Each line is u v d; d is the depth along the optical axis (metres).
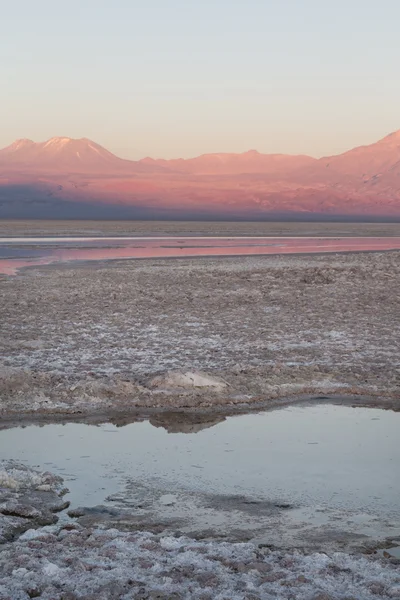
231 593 5.64
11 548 6.63
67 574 6.00
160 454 9.91
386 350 16.72
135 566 6.21
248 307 23.41
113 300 24.94
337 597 5.62
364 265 36.12
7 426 11.20
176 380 13.02
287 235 95.62
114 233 99.19
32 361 15.30
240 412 12.05
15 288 28.27
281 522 7.71
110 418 11.65
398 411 12.16
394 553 6.95
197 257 46.22
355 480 8.96
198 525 7.62
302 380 13.70
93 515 7.87
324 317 21.42
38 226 137.25
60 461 9.62
